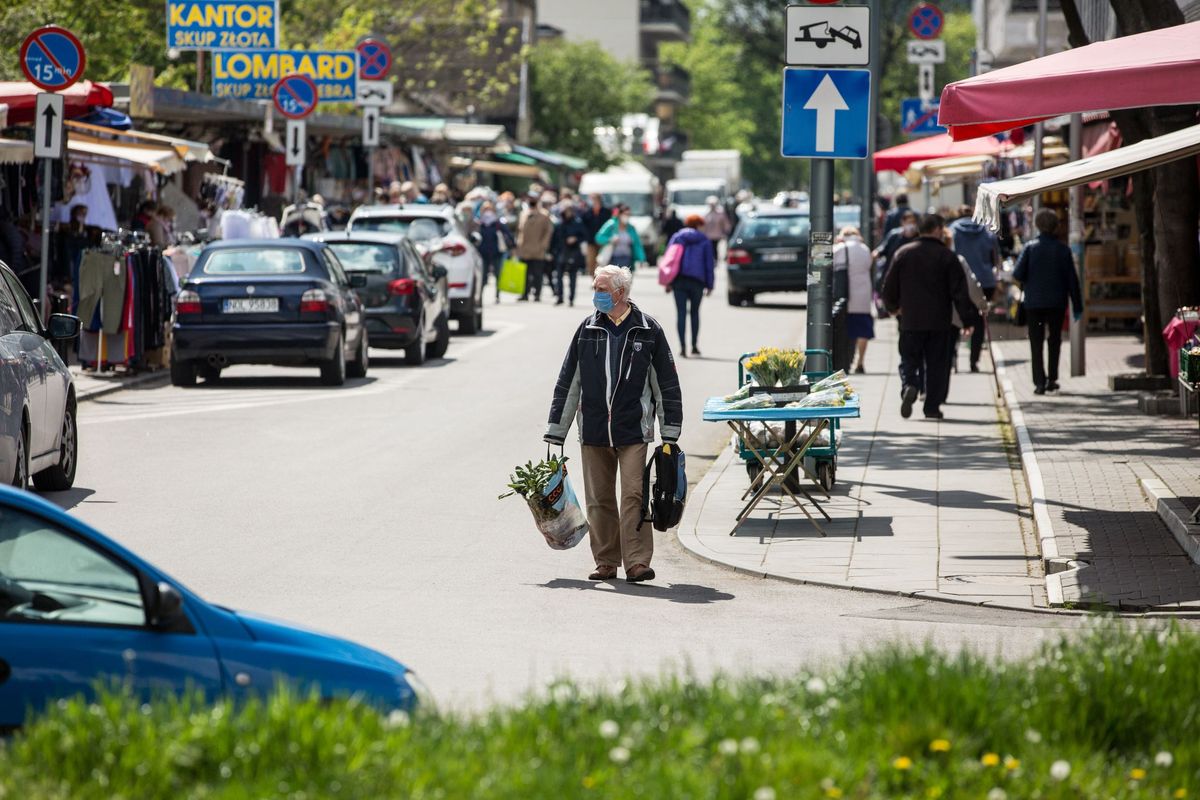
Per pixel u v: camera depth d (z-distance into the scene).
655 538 24.16
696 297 51.28
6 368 22.84
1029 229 59.31
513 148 115.69
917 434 34.09
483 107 139.75
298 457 30.70
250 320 42.06
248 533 23.42
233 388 42.66
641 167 157.50
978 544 22.89
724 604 19.58
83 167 46.03
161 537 23.00
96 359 42.84
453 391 42.22
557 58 153.75
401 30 117.31
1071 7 36.34
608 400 20.92
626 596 19.98
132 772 9.81
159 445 32.00
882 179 168.25
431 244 59.69
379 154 90.69
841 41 26.12
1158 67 21.48
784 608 19.36
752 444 24.42
